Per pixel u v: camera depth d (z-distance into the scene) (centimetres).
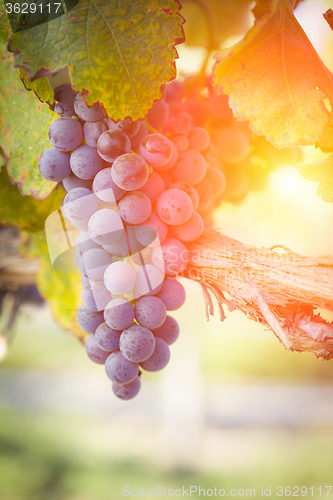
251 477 196
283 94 31
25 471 203
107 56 31
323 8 36
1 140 35
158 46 31
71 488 189
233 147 38
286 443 259
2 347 52
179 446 256
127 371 32
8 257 46
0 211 38
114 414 329
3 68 34
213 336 505
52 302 43
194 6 45
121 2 31
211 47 41
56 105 32
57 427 284
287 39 32
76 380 437
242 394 394
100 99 30
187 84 43
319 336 30
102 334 32
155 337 33
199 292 62
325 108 32
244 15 46
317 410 344
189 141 34
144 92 31
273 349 497
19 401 360
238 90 31
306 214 44
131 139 32
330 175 33
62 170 32
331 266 30
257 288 31
